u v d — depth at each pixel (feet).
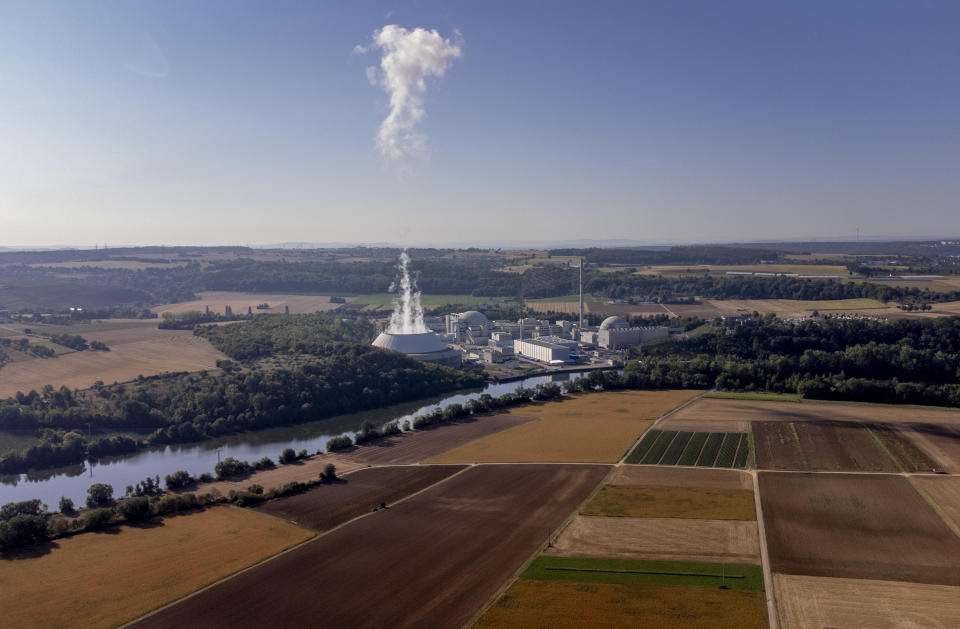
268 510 449.06
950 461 524.93
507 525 417.08
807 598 320.50
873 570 348.79
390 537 401.08
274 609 317.22
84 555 376.07
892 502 442.50
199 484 511.81
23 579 347.36
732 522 413.59
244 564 364.17
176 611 315.78
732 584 334.85
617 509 440.04
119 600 325.42
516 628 297.94
